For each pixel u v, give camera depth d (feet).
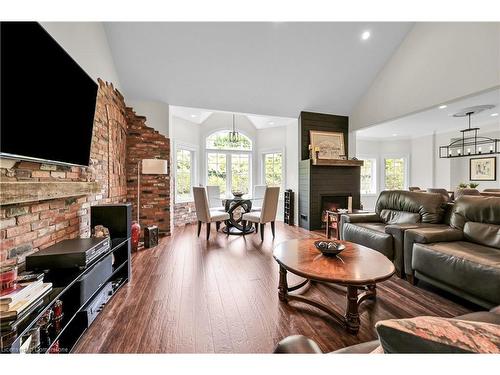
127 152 13.75
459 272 6.44
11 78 4.14
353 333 5.38
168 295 7.09
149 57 11.81
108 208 7.89
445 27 11.21
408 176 24.93
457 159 21.81
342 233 11.78
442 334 1.70
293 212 19.03
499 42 9.29
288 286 7.57
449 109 15.64
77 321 5.32
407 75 13.30
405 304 6.66
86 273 5.31
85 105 6.86
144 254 11.00
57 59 5.41
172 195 16.15
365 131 22.33
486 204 7.87
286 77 14.16
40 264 4.84
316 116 17.88
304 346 2.54
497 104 14.51
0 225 4.34
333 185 17.60
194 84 13.61
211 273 8.77
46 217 5.86
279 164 21.57
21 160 4.69
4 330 3.18
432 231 7.95
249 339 5.20
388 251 8.84
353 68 14.48
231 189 21.93
